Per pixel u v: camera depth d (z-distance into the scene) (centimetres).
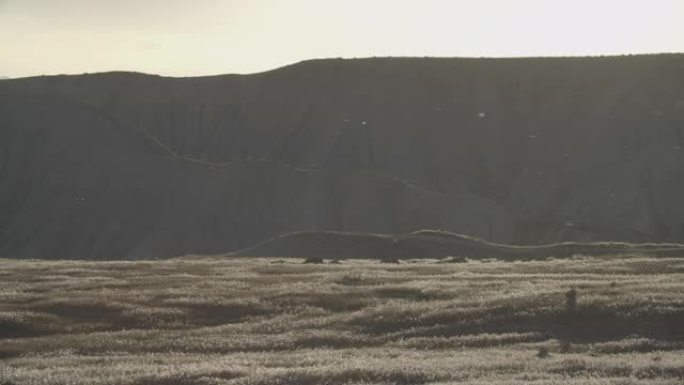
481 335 11475
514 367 9044
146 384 8575
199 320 13550
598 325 11569
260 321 13400
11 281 17225
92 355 11262
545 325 11775
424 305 13225
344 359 9912
